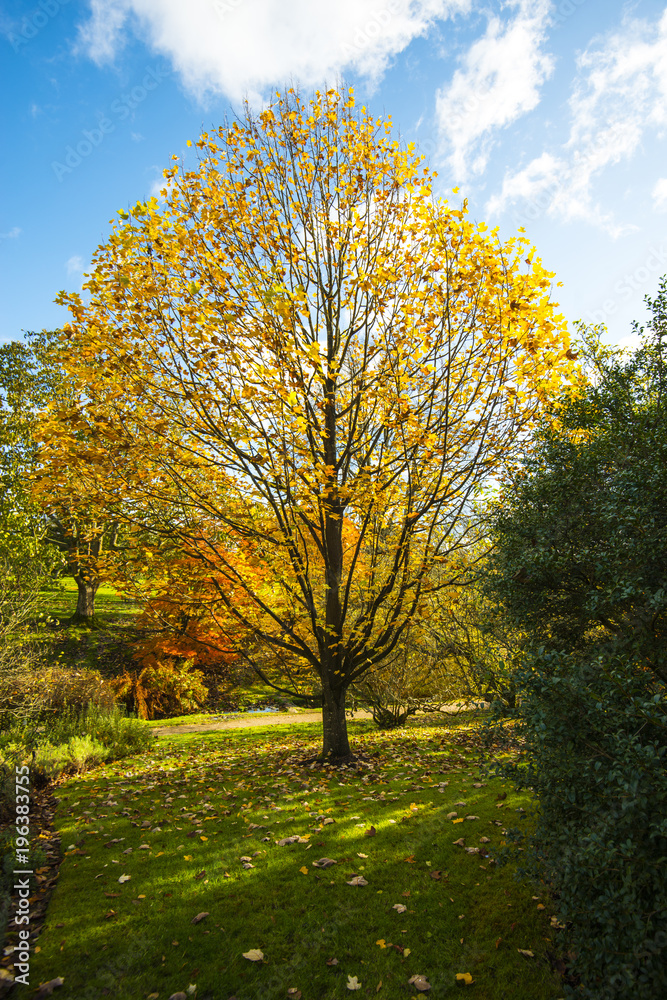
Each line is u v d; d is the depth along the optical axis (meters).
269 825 5.48
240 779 7.59
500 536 4.48
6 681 10.89
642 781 2.29
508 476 6.30
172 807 6.34
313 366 6.19
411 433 7.04
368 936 3.50
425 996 2.95
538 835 2.90
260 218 7.38
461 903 3.74
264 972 3.23
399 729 12.05
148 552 7.95
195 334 6.43
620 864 2.33
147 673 18.48
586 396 4.45
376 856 4.55
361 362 7.97
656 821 2.24
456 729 10.41
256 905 3.94
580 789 2.66
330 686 8.42
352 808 5.83
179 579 8.42
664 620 3.23
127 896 4.16
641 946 2.16
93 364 6.68
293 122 7.70
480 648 9.25
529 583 3.94
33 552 14.83
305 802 6.14
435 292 6.79
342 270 7.93
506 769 3.10
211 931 3.66
